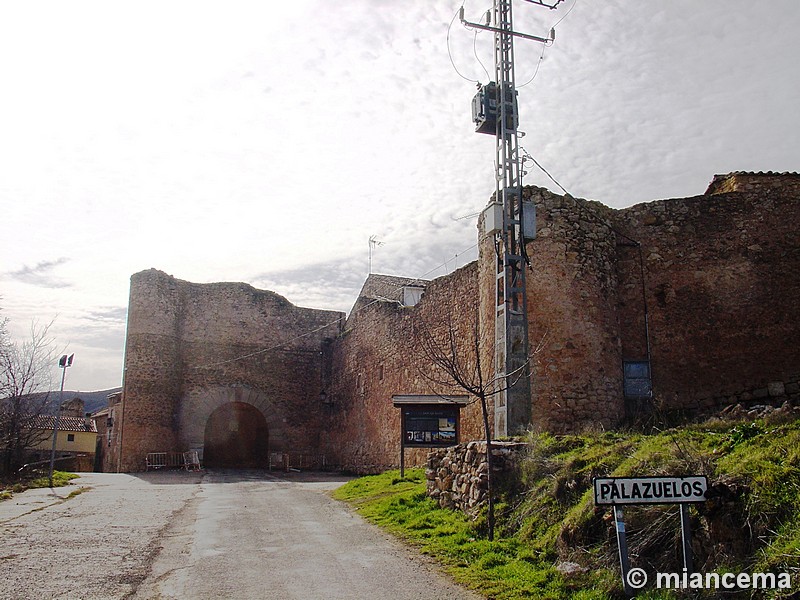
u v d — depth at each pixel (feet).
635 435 31.94
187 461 93.50
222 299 103.91
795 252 44.16
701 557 19.77
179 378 97.96
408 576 23.82
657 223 47.26
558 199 44.75
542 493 27.81
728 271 45.29
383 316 82.53
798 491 19.54
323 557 27.02
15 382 71.92
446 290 65.10
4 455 66.69
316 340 109.40
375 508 39.06
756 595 17.63
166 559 26.68
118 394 103.96
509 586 21.75
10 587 21.85
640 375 45.03
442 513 33.94
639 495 17.85
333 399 101.86
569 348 42.37
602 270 45.09
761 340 43.68
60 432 132.87
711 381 44.11
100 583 22.67
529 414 35.22
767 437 24.31
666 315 45.70
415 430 49.93
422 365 69.05
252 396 102.73
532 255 43.60
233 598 21.18
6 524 34.99
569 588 20.98
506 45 39.55
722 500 20.24
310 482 68.85
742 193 46.24
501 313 36.63
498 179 37.99
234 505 44.39
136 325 94.02
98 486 60.95
